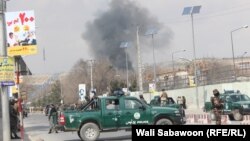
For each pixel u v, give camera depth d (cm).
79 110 2198
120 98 2203
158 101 3981
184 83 7400
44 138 2648
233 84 5878
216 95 2198
